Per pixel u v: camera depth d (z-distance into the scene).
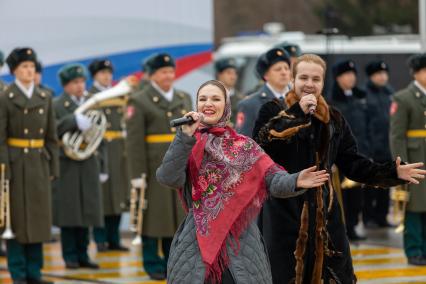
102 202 16.31
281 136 8.71
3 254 16.59
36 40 17.86
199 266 8.09
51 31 17.91
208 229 8.15
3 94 13.26
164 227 13.75
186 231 8.25
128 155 13.83
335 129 9.02
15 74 13.32
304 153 8.95
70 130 15.12
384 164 8.97
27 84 13.34
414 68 14.41
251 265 8.13
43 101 13.41
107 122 17.08
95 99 15.30
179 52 18.31
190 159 8.26
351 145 9.17
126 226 19.98
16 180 13.28
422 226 14.63
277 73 11.83
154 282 13.80
